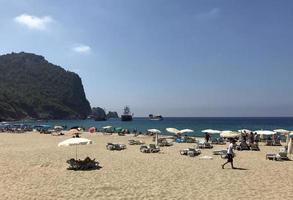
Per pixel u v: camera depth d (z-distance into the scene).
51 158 25.08
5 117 185.12
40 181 16.94
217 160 24.72
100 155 27.61
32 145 36.66
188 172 19.52
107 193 14.40
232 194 14.30
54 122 186.75
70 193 14.41
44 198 13.57
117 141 44.00
